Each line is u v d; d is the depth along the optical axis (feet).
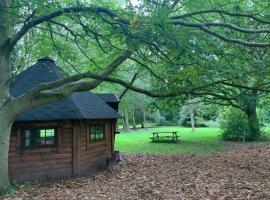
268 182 40.86
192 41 29.76
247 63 35.24
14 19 34.76
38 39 46.88
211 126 185.98
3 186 38.37
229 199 32.65
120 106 147.95
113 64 36.88
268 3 30.71
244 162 58.90
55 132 48.83
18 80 52.01
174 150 81.25
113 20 30.17
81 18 37.88
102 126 59.57
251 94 57.26
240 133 101.14
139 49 33.37
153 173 50.01
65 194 37.42
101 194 37.01
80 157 50.67
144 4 28.22
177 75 36.14
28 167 46.52
